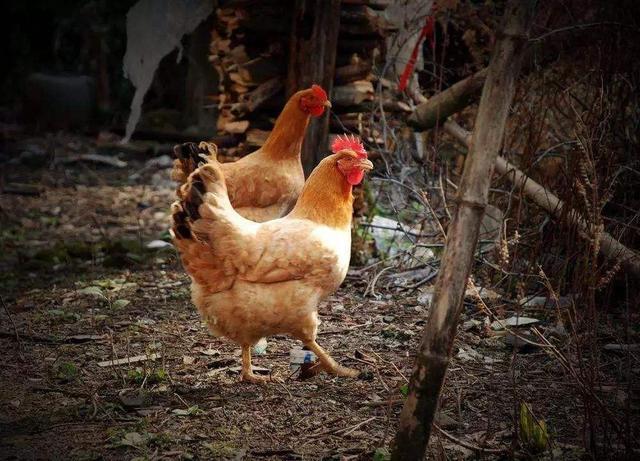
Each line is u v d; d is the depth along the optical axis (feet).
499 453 11.75
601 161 18.17
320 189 14.19
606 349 15.98
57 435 12.44
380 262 21.45
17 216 31.45
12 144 45.52
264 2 22.26
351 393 14.14
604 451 11.53
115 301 19.70
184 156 15.64
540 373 15.14
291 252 13.43
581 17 20.61
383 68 23.47
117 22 54.85
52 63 59.57
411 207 24.77
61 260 24.79
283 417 13.17
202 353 16.19
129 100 54.29
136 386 14.43
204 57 46.29
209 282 13.52
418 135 26.12
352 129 23.41
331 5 21.91
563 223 18.56
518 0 9.98
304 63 22.16
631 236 19.04
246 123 22.91
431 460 11.64
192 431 12.58
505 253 14.64
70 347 16.61
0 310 19.44
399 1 24.44
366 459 11.65
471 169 10.17
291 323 13.94
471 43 23.76
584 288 15.64
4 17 58.44
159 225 30.40
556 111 22.79
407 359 15.75
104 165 42.19
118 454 11.82
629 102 20.27
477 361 15.69
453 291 10.25
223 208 13.24
